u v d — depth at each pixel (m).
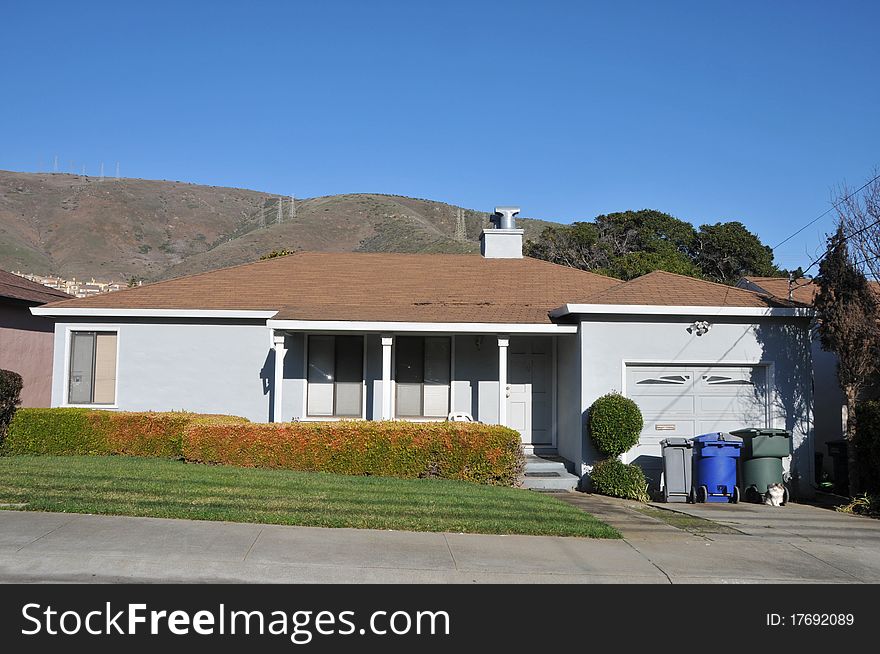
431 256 20.02
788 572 8.11
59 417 14.03
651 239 50.25
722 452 13.05
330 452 12.80
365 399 15.99
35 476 10.89
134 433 13.88
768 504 12.92
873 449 12.29
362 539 8.52
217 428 13.02
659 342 14.07
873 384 14.27
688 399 14.16
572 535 9.17
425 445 12.72
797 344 14.11
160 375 15.88
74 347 16.05
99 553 7.66
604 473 13.25
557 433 15.96
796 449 13.91
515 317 14.82
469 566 7.79
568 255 49.69
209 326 15.98
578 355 14.26
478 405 16.03
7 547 7.73
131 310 15.73
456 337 16.09
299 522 8.98
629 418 13.32
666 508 12.12
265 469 12.70
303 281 17.62
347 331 14.88
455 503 10.27
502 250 20.27
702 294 14.48
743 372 14.21
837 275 12.97
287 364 15.90
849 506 12.27
